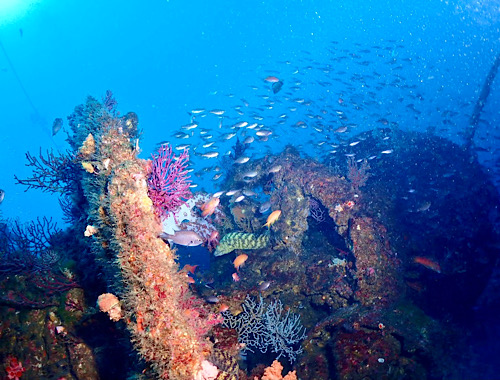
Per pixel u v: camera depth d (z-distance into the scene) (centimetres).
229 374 148
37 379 163
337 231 235
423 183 294
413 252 233
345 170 326
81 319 166
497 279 221
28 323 168
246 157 276
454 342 181
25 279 175
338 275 214
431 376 168
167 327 124
